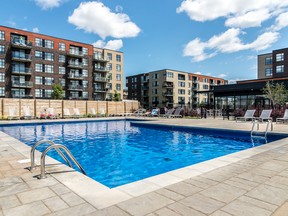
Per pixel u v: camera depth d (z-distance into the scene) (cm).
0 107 1919
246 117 1434
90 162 605
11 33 3547
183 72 5988
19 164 409
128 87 6744
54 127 1482
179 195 258
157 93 5775
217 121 1522
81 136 1082
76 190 279
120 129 1365
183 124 1276
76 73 4288
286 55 4219
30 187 291
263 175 330
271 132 849
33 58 3725
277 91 2131
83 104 2467
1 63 3416
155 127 1357
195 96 6306
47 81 3884
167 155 677
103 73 4794
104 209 225
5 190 281
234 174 335
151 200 245
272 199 247
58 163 416
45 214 217
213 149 754
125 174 504
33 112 2089
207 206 230
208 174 335
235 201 242
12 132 1231
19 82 3553
